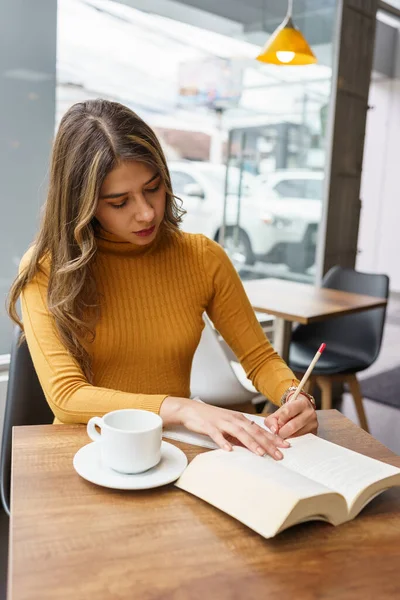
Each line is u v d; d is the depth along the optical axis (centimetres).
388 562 67
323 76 365
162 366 125
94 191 106
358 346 284
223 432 93
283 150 354
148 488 79
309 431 101
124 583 60
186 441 96
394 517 77
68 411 105
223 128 319
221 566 64
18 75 226
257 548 68
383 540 71
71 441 95
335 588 62
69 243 114
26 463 86
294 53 289
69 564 63
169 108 293
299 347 292
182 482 81
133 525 71
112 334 120
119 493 78
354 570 65
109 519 72
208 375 203
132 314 122
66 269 111
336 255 400
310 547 69
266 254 362
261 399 274
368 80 393
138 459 79
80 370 113
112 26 258
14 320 126
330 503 72
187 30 290
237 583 61
